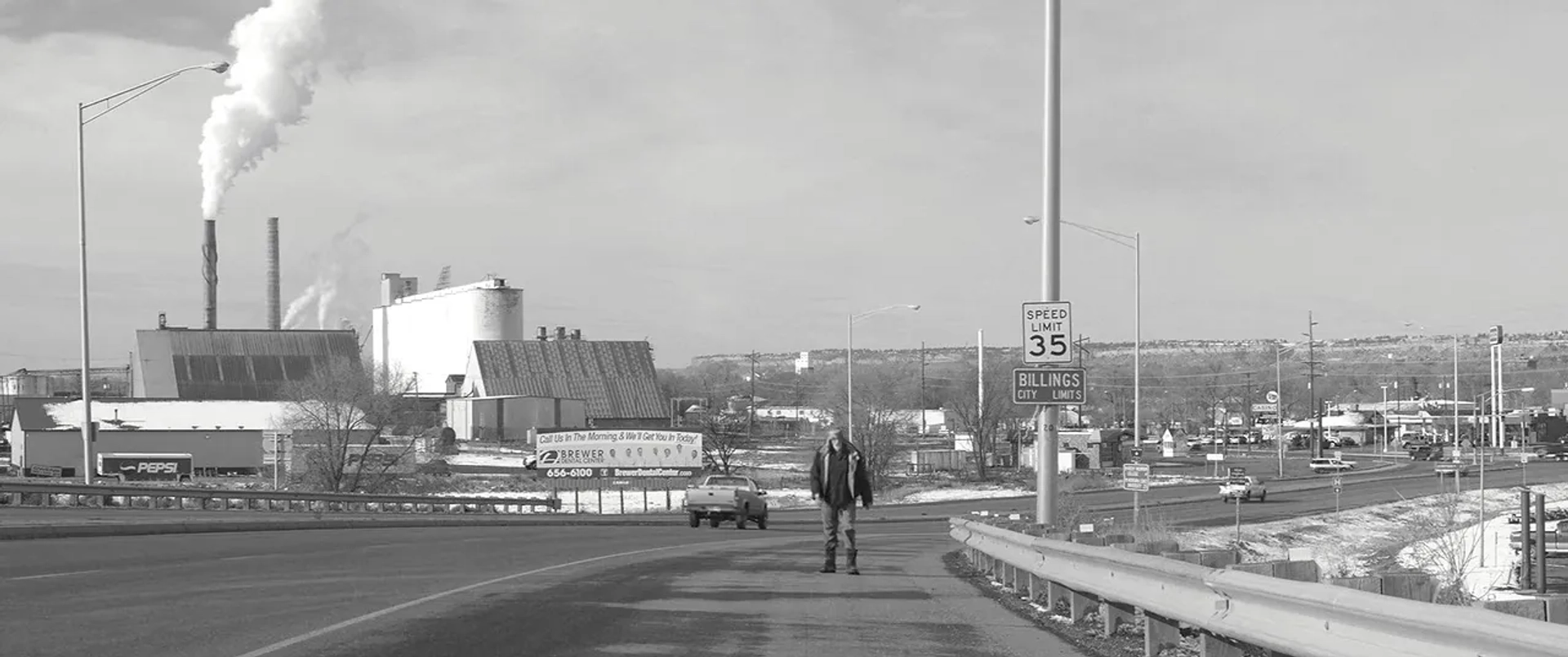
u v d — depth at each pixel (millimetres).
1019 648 12289
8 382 172250
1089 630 13617
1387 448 156250
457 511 63156
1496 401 128750
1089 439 114562
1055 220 20438
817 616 14422
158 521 34844
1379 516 68438
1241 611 9141
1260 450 155000
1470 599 10781
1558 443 126750
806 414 191625
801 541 37500
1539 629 5773
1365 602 7254
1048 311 20219
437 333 147750
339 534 33219
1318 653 7746
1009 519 24156
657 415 132000
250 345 124250
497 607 14422
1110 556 12156
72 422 89438
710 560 24109
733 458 105250
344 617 13219
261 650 10852
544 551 26250
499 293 141500
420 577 18250
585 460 75625
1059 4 20453
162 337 122500
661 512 70125
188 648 10867
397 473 80938
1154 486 89938
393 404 83625
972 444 111688
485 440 120312
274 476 78125
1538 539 38875
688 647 11766
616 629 12820
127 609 13508
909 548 34125
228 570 18688
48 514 40688
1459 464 67250
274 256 139125
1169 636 11617
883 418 94125
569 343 135125
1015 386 20156
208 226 126250
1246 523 62344
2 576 16734
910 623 14055
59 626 12055
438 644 11508
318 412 79688
